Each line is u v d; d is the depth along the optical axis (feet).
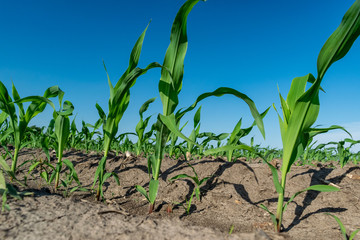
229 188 8.34
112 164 10.45
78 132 12.57
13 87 7.55
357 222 6.20
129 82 5.89
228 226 6.24
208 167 9.60
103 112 7.30
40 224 4.66
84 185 8.80
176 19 5.69
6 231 4.32
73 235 4.41
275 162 10.21
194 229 4.84
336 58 4.66
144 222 5.13
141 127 10.37
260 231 4.67
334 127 5.17
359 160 12.25
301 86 5.51
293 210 7.04
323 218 6.50
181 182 8.66
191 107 5.93
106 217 5.25
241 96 5.83
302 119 5.20
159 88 6.23
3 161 6.10
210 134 10.94
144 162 10.43
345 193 7.51
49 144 11.44
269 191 8.14
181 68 6.01
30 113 7.84
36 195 6.02
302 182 8.45
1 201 5.32
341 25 4.36
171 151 11.03
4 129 12.69
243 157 12.42
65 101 7.95
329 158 12.91
